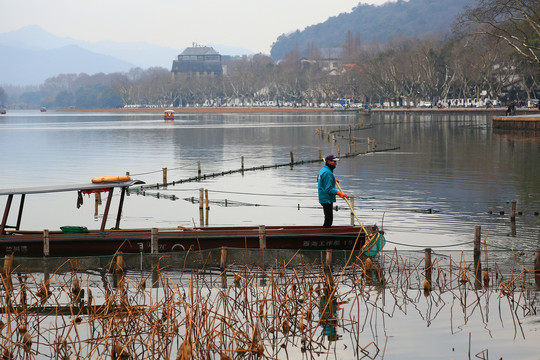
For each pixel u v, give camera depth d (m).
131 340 11.23
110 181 18.95
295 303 13.17
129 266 17.55
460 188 31.27
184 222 24.45
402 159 46.62
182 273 16.72
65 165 48.00
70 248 18.23
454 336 12.03
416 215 24.30
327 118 141.12
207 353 10.82
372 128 91.12
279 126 107.94
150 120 156.75
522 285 14.56
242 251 18.09
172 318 12.05
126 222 24.69
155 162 49.88
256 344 11.36
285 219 24.59
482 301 13.97
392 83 165.25
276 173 40.84
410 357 11.09
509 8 66.50
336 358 11.12
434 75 147.88
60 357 11.35
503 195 28.80
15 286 15.75
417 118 122.25
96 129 109.00
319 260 17.61
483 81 139.75
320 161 47.94
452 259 17.53
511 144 56.94
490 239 19.97
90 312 13.56
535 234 20.61
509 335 12.00
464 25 70.25
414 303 13.95
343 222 23.30
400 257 17.88
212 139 77.38
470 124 95.56
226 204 28.27
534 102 132.38
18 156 56.28
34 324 12.98
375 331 12.34
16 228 19.47
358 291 14.85
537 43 89.56
